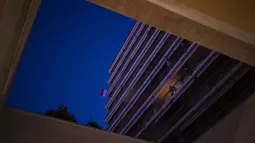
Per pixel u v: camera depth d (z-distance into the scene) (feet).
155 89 123.44
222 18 9.63
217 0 9.78
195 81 95.20
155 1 8.95
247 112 14.35
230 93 81.30
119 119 151.43
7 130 11.71
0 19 7.13
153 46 128.77
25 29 8.56
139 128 130.41
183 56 103.45
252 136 13.47
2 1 6.73
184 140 99.96
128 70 148.87
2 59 8.63
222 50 11.35
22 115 12.50
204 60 90.68
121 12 9.60
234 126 14.69
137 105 137.80
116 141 14.33
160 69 121.60
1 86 9.73
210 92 87.66
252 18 10.15
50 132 12.63
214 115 88.63
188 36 10.57
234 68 75.31
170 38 115.85
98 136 13.92
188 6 9.16
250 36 10.25
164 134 108.78
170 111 107.65
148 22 9.93
